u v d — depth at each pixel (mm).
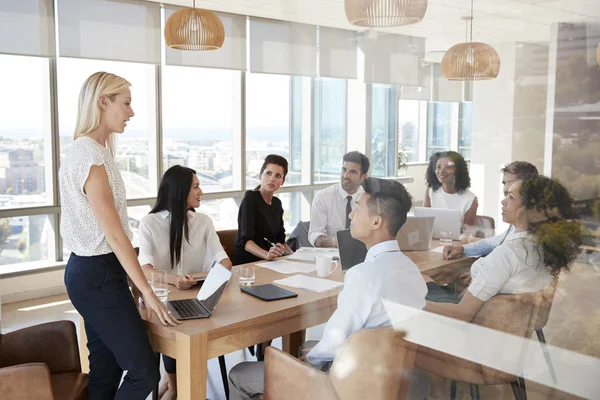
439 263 1479
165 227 3078
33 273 5684
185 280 2768
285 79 6055
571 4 1306
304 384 1898
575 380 1489
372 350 1668
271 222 3508
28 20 5367
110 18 5832
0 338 2469
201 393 2182
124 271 2379
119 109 2426
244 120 7020
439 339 1526
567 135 1353
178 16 4539
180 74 6707
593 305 1437
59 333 2541
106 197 2279
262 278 2787
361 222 1601
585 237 1396
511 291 1448
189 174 3070
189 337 2121
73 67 5883
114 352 2318
